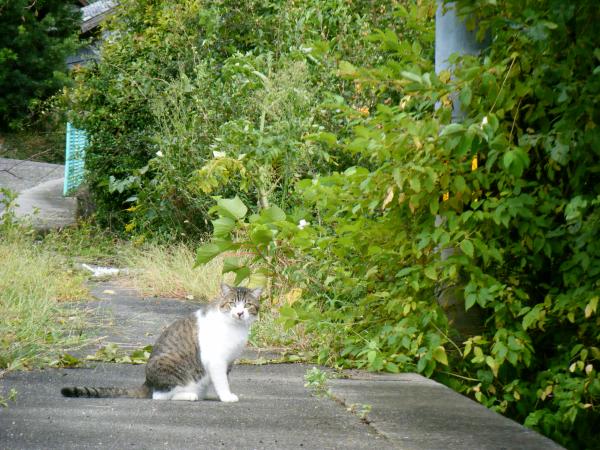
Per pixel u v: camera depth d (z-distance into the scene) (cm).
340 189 852
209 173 983
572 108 796
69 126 1988
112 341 879
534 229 823
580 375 831
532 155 846
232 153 1008
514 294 840
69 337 865
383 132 830
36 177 2539
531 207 831
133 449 721
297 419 761
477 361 812
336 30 1085
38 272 993
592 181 841
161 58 1375
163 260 1079
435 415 766
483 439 739
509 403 844
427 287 845
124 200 1470
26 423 743
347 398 788
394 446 732
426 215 850
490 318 836
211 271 1029
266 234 850
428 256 843
